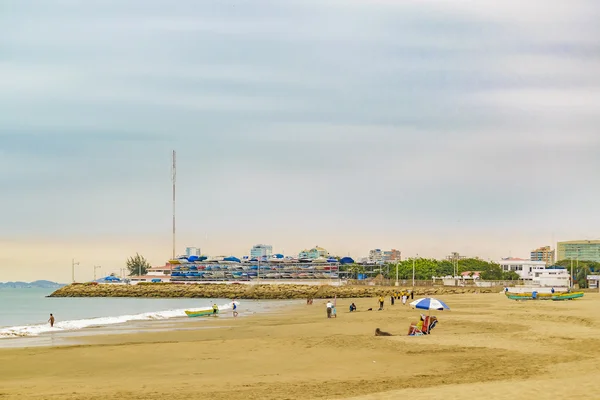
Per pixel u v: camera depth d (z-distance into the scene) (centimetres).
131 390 3005
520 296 12975
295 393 2778
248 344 4847
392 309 10219
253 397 2691
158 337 6281
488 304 10750
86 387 3148
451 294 18088
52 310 15338
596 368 3170
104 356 4459
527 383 2675
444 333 5294
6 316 12812
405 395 2512
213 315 10594
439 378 3078
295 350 4441
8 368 3981
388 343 4572
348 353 4203
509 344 4350
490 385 2675
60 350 4781
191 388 3031
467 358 3775
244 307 14462
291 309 12800
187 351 4600
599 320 6144
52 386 3209
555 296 12331
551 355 3766
